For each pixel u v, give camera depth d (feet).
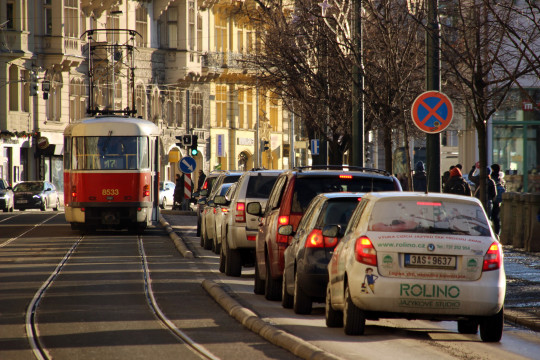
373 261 113.09
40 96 622.95
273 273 156.04
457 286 111.96
